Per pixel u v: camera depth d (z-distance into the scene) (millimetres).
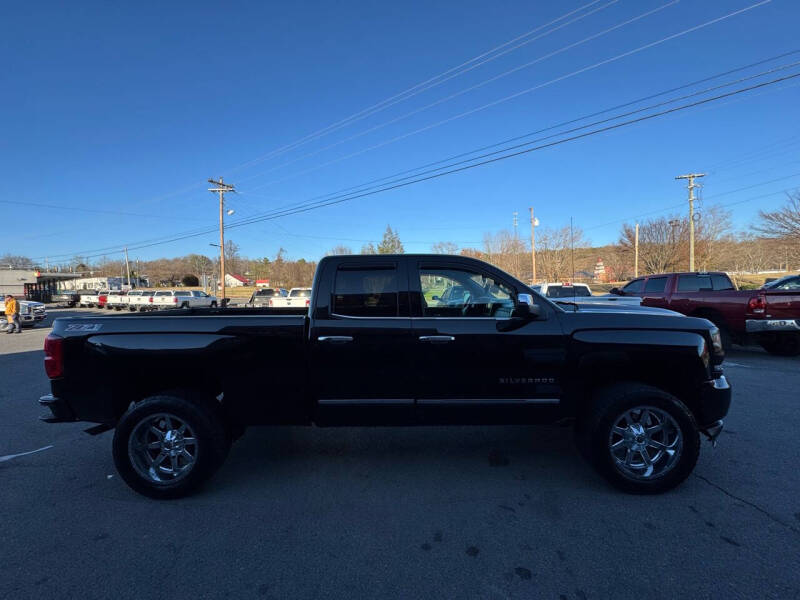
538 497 3434
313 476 3877
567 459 4176
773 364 8531
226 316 3820
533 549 2768
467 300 3797
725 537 2857
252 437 4883
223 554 2771
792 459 4059
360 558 2709
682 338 3578
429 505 3338
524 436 4809
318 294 3738
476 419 3668
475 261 3797
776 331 8641
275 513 3260
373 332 3639
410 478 3809
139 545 2881
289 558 2721
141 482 3492
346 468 4035
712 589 2385
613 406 3412
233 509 3332
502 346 3607
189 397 3572
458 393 3648
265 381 3664
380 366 3645
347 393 3676
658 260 43500
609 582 2453
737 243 48375
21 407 6402
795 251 29094
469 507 3299
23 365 10312
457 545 2830
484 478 3785
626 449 3510
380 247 51250
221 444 3576
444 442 4652
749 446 4359
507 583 2467
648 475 3432
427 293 3758
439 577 2527
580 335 3609
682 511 3188
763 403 5785
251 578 2541
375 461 4188
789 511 3170
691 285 10711
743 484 3580
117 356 3598
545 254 54562
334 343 3639
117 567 2650
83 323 3713
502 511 3234
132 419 3473
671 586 2414
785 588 2387
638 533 2920
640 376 3801
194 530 3051
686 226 42562
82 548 2852
